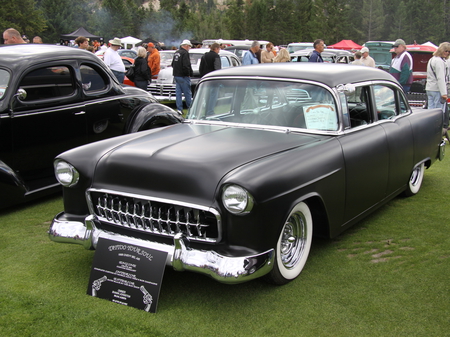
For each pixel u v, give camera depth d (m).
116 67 9.53
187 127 3.77
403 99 4.73
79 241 3.12
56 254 3.67
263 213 2.67
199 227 2.72
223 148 3.06
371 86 4.07
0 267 3.42
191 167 2.79
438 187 5.59
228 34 91.94
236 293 3.04
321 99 3.56
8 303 2.89
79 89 5.14
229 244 2.69
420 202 5.02
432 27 92.69
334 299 2.97
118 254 2.94
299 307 2.87
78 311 2.80
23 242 3.90
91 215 3.12
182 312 2.81
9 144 4.51
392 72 9.06
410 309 2.84
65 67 5.02
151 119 5.52
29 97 4.71
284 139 3.32
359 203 3.72
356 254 3.69
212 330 2.62
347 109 3.64
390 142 4.11
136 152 3.08
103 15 90.56
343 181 3.39
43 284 3.15
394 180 4.34
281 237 2.93
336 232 3.48
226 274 2.59
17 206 4.88
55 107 4.89
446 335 2.57
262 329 2.63
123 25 90.81
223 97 3.92
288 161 2.93
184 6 98.81
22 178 4.70
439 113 5.37
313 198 3.20
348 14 93.62
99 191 3.02
